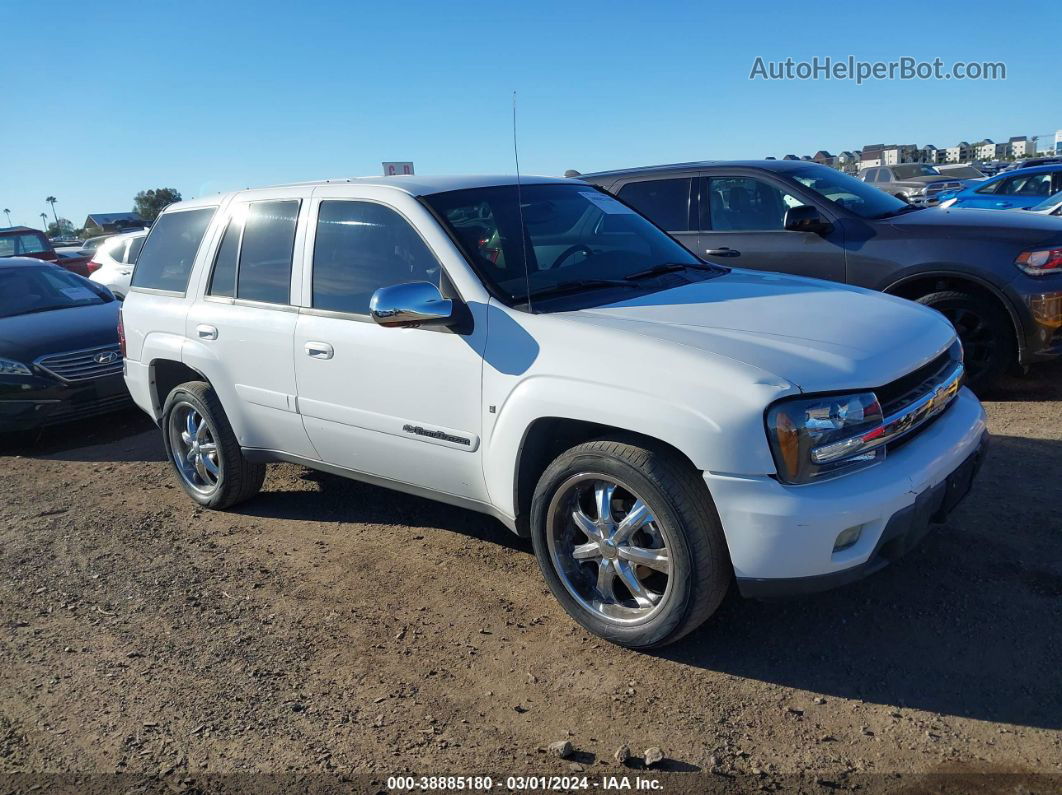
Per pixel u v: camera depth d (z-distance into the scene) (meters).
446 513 4.90
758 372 2.90
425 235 3.84
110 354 7.42
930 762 2.62
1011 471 4.66
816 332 3.23
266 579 4.22
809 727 2.83
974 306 5.95
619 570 3.31
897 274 6.11
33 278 8.57
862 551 2.91
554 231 4.09
